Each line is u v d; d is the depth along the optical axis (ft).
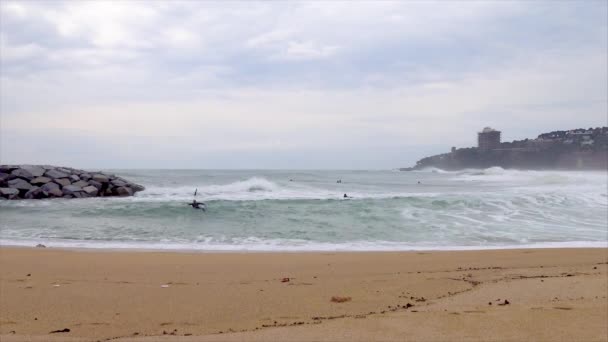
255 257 36.42
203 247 42.04
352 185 131.95
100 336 16.22
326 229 51.98
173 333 16.53
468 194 77.00
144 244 43.50
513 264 32.71
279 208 64.69
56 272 29.68
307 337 15.02
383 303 21.17
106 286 25.22
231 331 16.57
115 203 72.02
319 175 200.54
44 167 98.68
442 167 450.30
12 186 88.74
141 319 18.79
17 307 20.62
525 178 164.14
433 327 15.84
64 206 70.74
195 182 126.31
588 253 37.55
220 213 61.82
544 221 56.34
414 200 68.59
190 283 26.27
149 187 105.40
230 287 25.04
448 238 47.01
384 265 32.65
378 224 54.54
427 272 29.66
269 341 14.65
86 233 49.78
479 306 19.26
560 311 17.76
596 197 72.18
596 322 16.16
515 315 17.25
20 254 36.88
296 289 24.41
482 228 52.08
